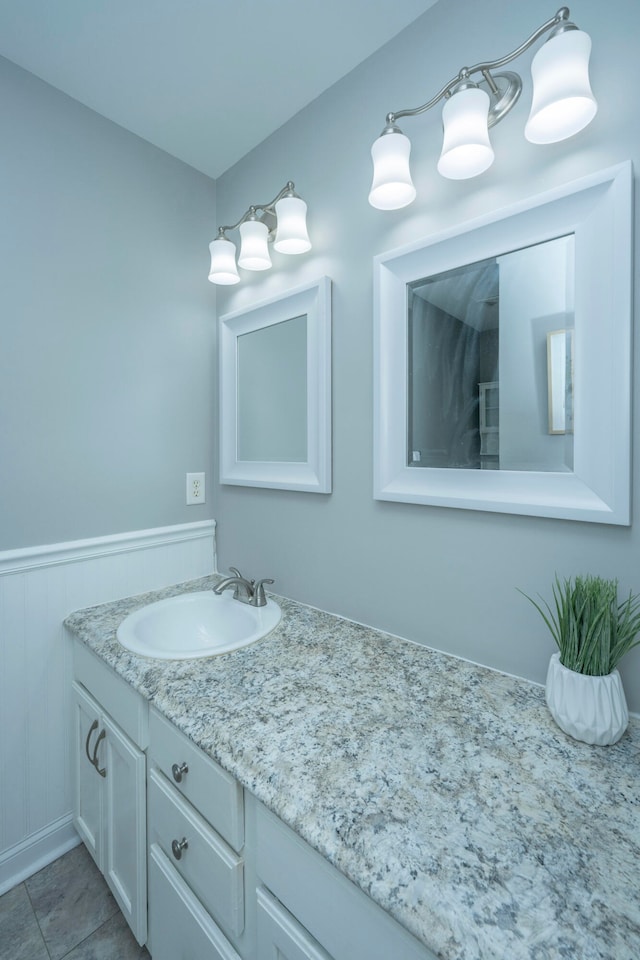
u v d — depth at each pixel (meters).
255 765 0.66
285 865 0.62
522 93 0.86
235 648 1.04
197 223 1.60
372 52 1.11
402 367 1.06
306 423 1.30
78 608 1.32
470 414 0.95
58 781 1.30
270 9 1.00
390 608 1.13
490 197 0.91
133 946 1.08
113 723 1.06
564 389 0.83
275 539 1.44
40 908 1.16
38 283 1.21
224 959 0.71
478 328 0.94
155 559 1.50
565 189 0.79
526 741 0.72
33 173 1.19
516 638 0.92
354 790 0.61
